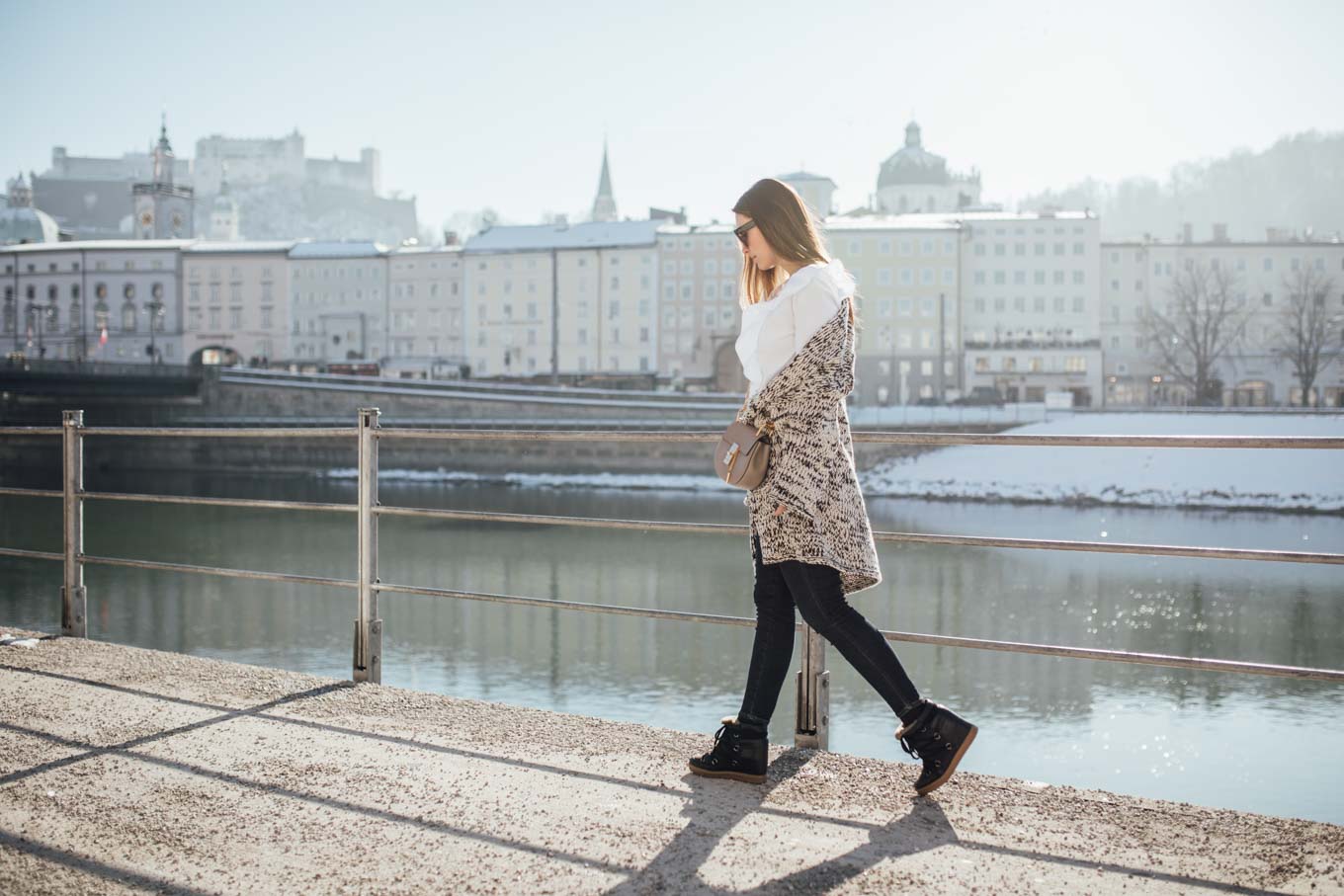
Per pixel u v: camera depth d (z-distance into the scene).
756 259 3.29
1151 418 52.88
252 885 2.65
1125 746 14.10
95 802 3.23
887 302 78.50
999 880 2.68
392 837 2.96
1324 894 2.63
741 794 3.30
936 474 50.16
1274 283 80.88
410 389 62.44
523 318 82.94
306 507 4.98
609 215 132.75
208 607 23.33
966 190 119.44
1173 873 2.74
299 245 88.12
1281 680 17.27
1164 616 22.23
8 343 88.44
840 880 2.67
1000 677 17.64
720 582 26.84
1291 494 43.66
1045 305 79.38
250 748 3.77
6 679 4.79
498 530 36.84
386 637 20.45
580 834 2.97
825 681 3.86
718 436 3.94
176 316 87.19
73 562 5.81
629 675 17.73
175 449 63.75
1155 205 152.25
